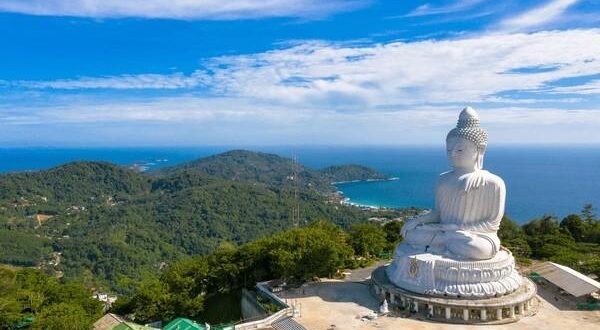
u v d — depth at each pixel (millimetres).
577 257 72500
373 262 74750
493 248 52656
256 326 50719
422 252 55156
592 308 53906
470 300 50531
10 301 52938
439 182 58188
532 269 66000
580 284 56500
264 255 66938
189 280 60656
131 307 58906
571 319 50844
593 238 90625
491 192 54656
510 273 53656
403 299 53594
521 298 51156
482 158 57000
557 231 92375
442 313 51094
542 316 51719
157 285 58625
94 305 59969
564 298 57375
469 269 51438
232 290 67375
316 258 61750
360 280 65062
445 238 54719
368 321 50625
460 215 55719
